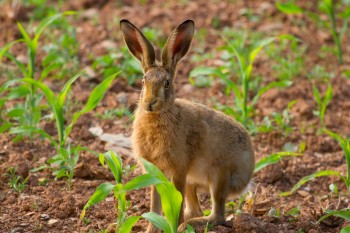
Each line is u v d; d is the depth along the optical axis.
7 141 12.71
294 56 17.58
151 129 9.65
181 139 9.66
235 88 13.37
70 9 20.05
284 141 13.57
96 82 15.69
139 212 10.53
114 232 9.68
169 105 9.58
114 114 14.19
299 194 11.56
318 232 9.80
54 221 9.95
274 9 20.38
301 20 19.95
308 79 16.56
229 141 10.12
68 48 16.20
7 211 10.27
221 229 9.75
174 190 8.52
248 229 9.50
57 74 15.66
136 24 18.95
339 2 21.58
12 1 19.56
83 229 9.84
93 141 13.07
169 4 20.78
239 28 19.19
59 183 11.25
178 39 10.17
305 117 14.66
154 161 9.87
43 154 12.34
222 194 10.16
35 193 10.91
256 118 14.55
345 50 18.47
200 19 19.67
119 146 12.69
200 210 10.54
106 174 11.55
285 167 12.58
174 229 8.65
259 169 11.02
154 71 9.67
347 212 9.62
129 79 15.51
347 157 11.24
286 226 10.05
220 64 16.73
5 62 16.41
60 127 11.64
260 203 10.80
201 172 10.12
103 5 20.52
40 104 14.36
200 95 15.46
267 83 16.16
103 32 18.27
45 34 17.89
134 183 8.38
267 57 17.42
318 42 18.80
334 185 11.23
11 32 17.83
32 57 13.30
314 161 12.83
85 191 11.07
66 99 14.53
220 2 21.02
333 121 14.56
